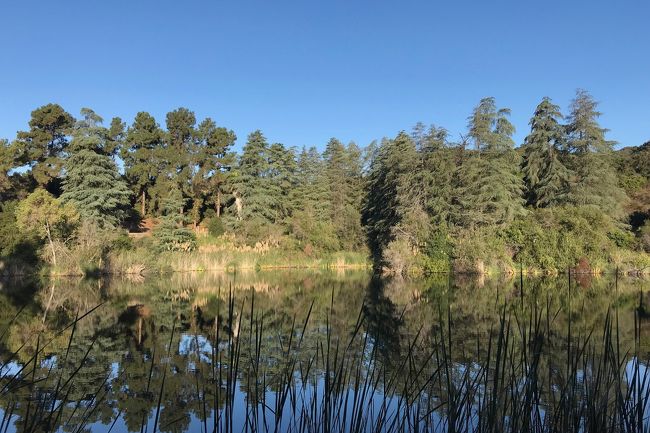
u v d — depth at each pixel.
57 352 9.02
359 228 38.72
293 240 36.00
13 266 23.39
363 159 57.41
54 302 15.62
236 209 41.38
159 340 10.02
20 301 15.70
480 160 31.89
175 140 45.91
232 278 25.89
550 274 27.44
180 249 32.44
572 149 35.38
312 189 44.91
